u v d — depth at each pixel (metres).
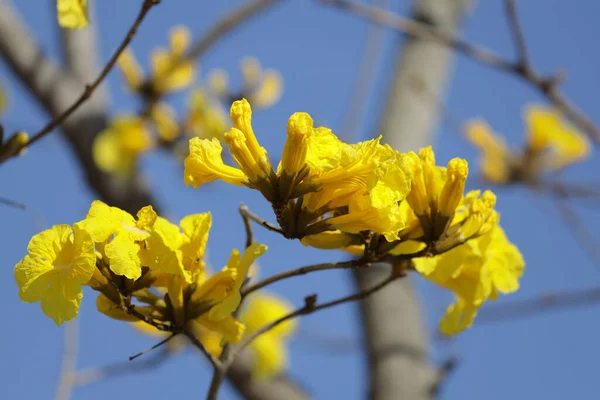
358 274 2.25
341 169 1.32
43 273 1.31
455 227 1.36
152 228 1.33
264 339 2.53
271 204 1.33
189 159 1.33
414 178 1.36
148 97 2.59
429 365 2.19
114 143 2.61
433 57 2.68
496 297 1.40
